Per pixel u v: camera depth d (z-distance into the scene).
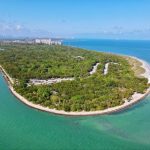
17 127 88.06
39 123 91.81
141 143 77.94
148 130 86.94
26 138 79.94
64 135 82.25
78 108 103.38
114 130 86.56
